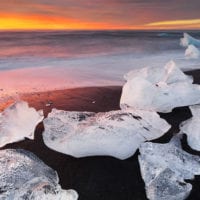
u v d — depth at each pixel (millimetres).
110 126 2516
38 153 2486
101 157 2398
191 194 1913
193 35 28984
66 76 6637
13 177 1796
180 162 2172
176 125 3100
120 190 1979
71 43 18062
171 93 3615
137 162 2336
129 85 3641
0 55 11320
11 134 2715
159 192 1853
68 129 2689
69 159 2377
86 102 4188
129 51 13430
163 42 18281
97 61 9789
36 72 7223
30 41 18984
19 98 4469
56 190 1698
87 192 1950
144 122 2758
